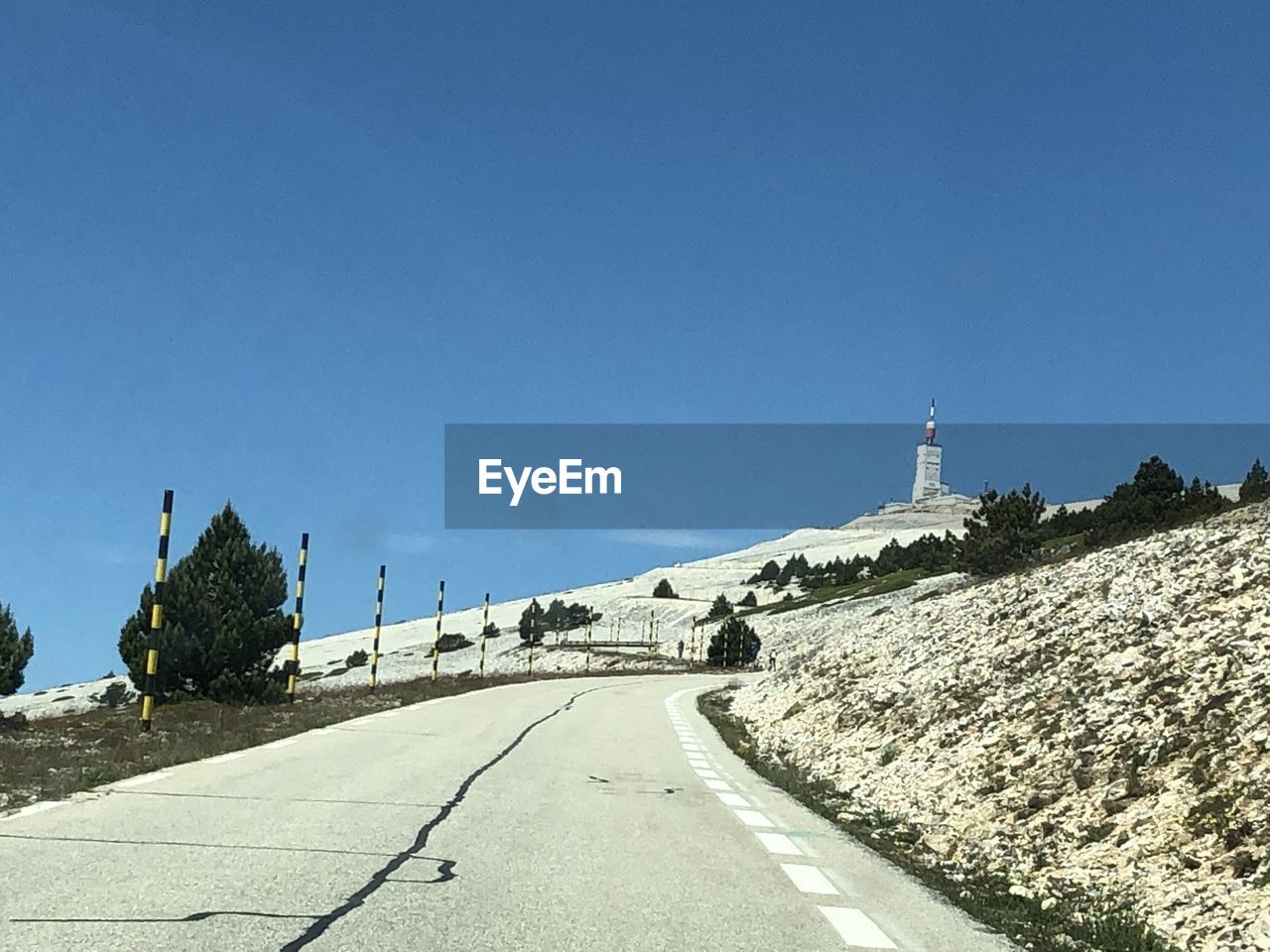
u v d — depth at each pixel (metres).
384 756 18.02
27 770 14.41
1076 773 12.73
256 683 38.84
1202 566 19.00
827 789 17.11
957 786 14.69
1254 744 11.15
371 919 7.17
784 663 41.59
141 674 39.28
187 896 7.57
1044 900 9.74
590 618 129.50
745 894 8.77
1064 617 20.56
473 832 10.98
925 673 22.33
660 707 36.97
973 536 44.72
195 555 40.38
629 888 8.70
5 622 39.62
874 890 9.43
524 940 6.85
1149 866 9.88
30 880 7.94
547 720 28.44
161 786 13.41
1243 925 8.20
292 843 9.88
